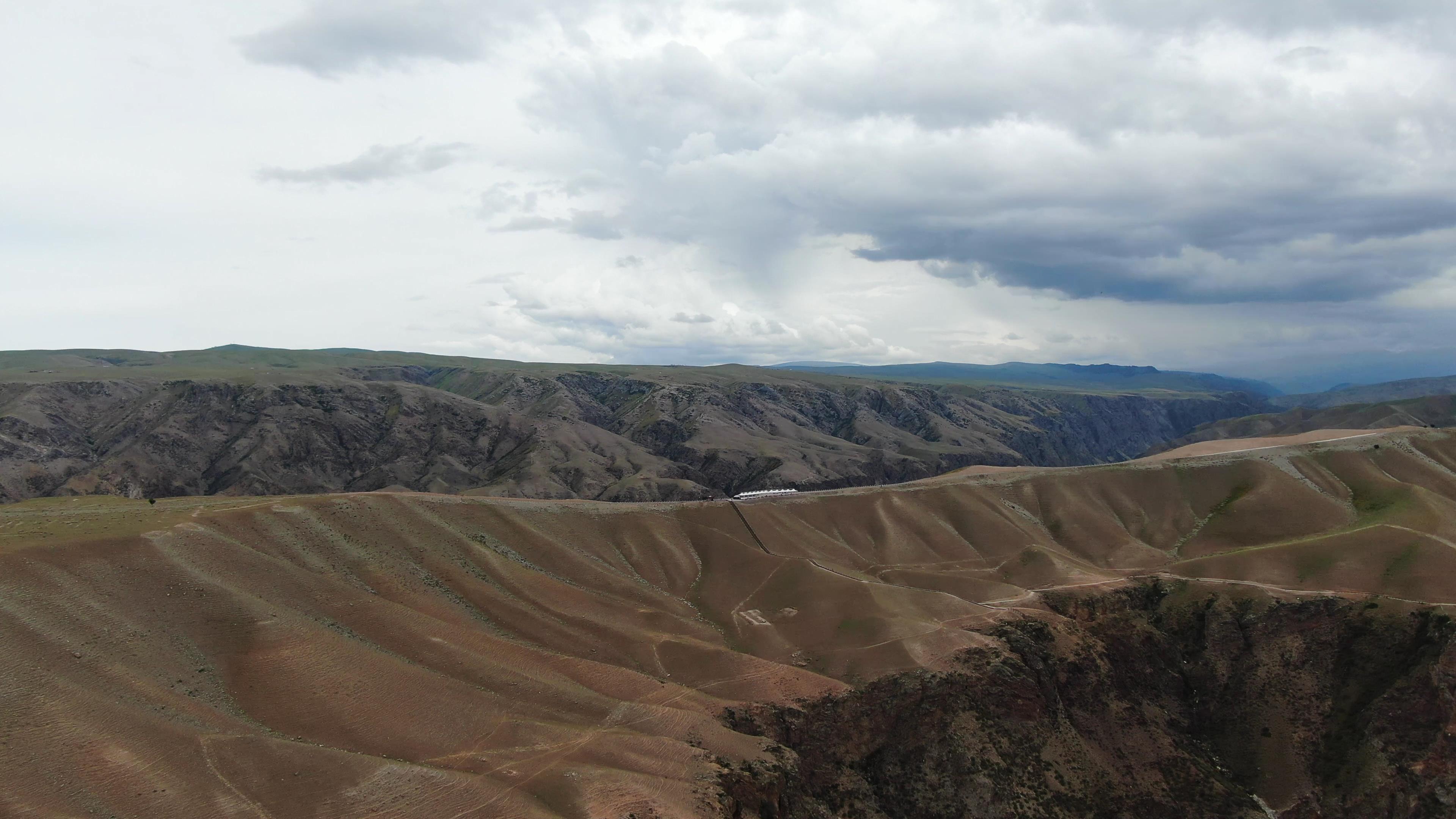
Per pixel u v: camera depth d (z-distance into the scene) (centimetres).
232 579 10088
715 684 11125
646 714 9600
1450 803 10194
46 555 8975
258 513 12194
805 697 10969
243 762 6981
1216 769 12031
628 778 7850
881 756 10919
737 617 13750
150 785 6406
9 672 7044
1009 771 10819
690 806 7631
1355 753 11369
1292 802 11319
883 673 11575
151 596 9106
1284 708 12375
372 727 8144
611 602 13300
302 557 11625
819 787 10269
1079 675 12550
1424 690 11194
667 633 12606
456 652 10125
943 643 12119
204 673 8319
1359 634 12550
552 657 10762
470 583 12619
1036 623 13012
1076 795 10894
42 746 6391
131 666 7912
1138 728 12306
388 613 10544
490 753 8106
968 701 11306
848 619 13062
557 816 7006
